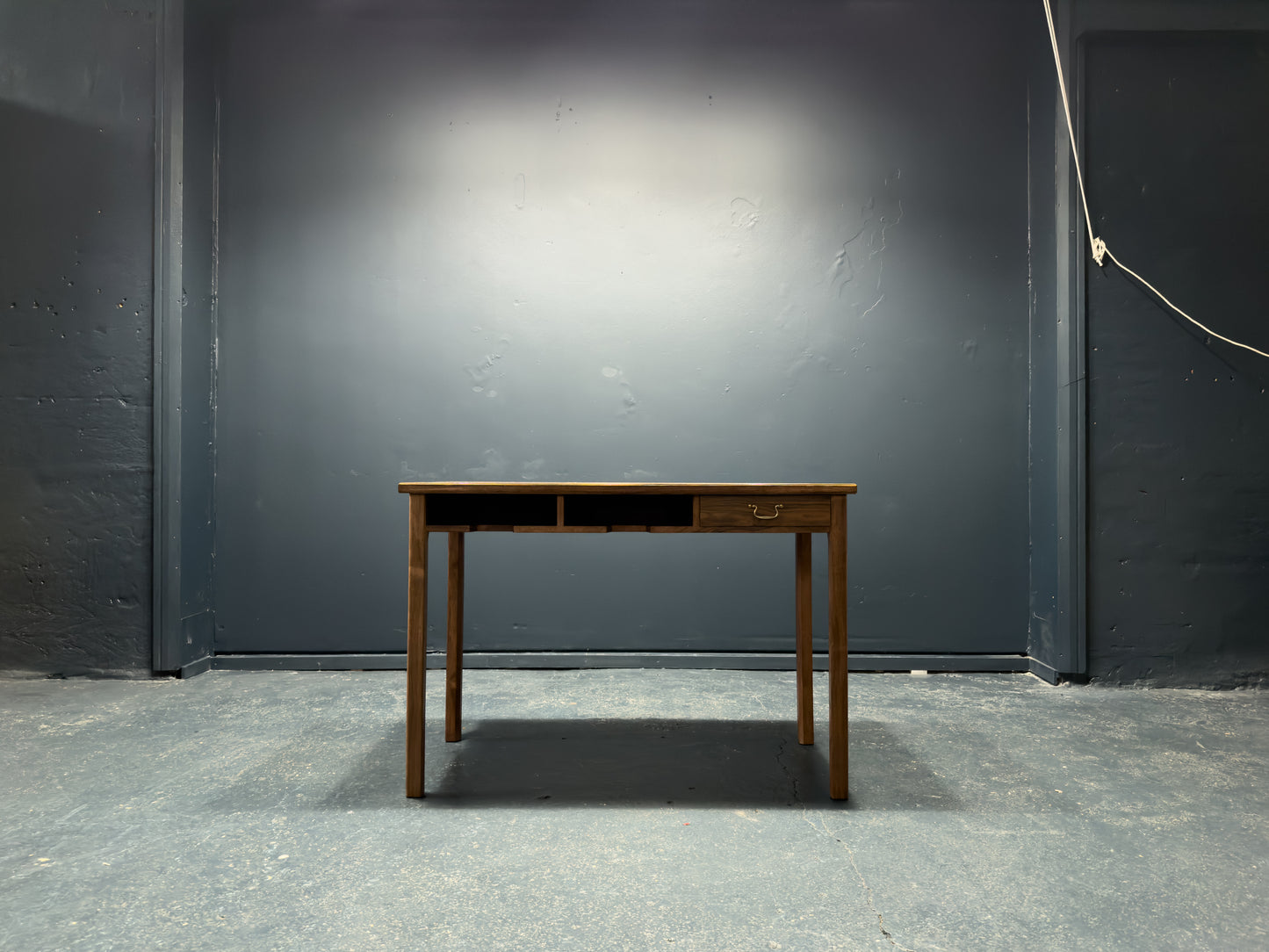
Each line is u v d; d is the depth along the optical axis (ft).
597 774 6.92
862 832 5.77
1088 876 5.11
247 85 10.71
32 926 4.48
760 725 8.34
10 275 10.18
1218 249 9.93
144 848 5.45
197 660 10.46
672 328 10.78
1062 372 9.96
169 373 10.02
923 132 10.75
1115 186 9.97
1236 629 9.84
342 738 7.83
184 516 10.15
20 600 10.12
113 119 10.12
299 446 10.71
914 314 10.73
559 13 10.77
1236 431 9.90
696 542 10.73
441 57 10.76
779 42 10.76
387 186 10.77
